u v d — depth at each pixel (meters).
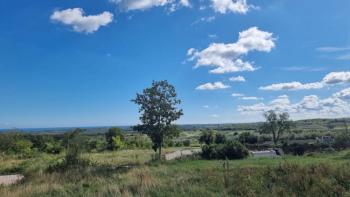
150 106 36.62
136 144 71.44
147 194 16.22
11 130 62.84
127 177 21.06
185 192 16.36
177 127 37.53
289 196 14.96
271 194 15.46
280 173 18.48
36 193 17.62
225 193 15.94
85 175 23.34
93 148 64.69
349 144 65.06
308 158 39.91
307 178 16.84
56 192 17.80
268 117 93.50
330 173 17.50
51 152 58.84
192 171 22.83
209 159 42.38
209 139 76.31
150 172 23.20
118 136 66.31
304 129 138.50
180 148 66.38
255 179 17.84
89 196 16.38
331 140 69.69
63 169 26.84
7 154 53.81
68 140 31.09
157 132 36.72
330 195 15.02
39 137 65.62
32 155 51.56
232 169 21.78
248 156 44.84
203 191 16.28
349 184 16.19
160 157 37.28
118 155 45.00
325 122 185.25
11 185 21.91
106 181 20.20
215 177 18.98
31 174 25.22
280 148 65.12
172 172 22.94
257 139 90.19
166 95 36.84
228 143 44.66
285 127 92.62
